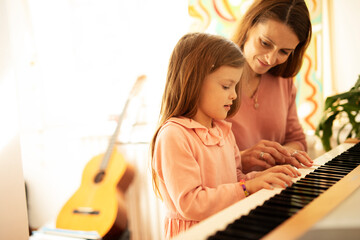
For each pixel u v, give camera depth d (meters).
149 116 2.05
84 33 2.24
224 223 0.48
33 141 2.26
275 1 1.00
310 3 1.65
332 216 0.45
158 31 2.01
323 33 1.67
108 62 2.21
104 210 1.69
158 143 0.84
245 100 1.17
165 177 0.80
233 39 1.13
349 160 0.90
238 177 0.98
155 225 1.96
